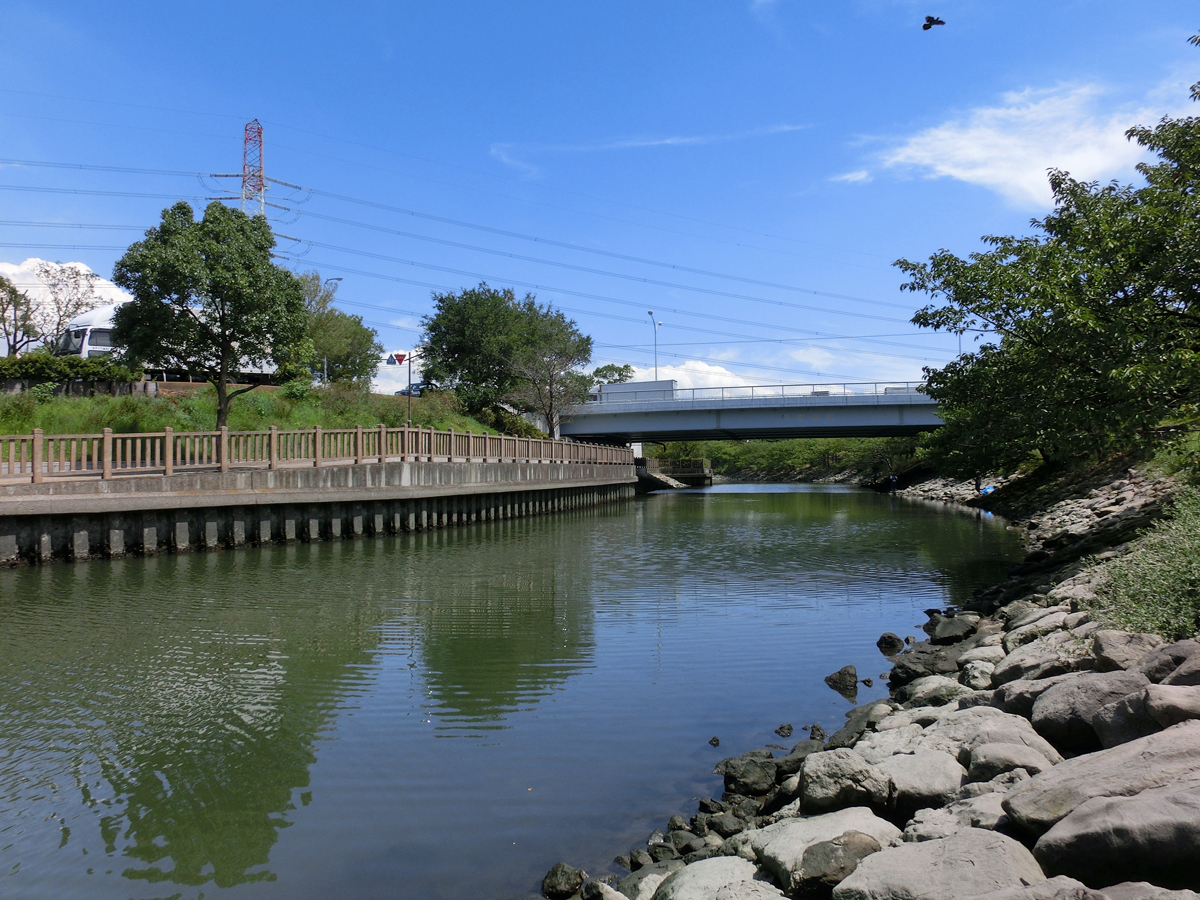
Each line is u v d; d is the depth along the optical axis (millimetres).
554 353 57500
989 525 32250
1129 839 3965
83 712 9516
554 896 5625
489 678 10875
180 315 27609
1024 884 4004
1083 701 6227
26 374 32625
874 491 69938
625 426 58625
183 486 21859
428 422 44688
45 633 13250
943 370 18000
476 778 7676
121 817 6934
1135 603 8453
